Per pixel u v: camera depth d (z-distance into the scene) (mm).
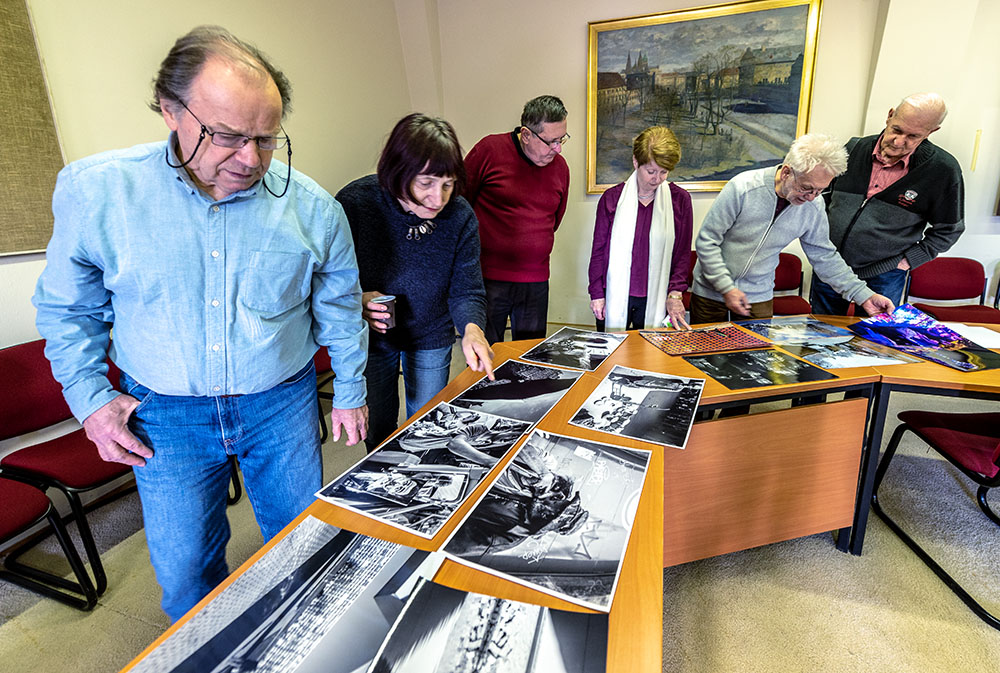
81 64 1755
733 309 1823
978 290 2971
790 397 1271
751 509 1454
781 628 1346
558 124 1659
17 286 1660
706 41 3180
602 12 3355
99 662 1306
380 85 3484
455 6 3650
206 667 494
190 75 627
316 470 1021
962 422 1590
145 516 892
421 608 559
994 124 2883
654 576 601
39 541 1733
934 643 1291
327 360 2346
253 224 785
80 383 786
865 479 1503
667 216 1951
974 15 2684
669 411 1075
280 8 2607
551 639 514
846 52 3020
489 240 1948
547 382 1250
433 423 1021
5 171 1563
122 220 711
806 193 1620
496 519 709
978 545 1625
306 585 598
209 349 800
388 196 1199
